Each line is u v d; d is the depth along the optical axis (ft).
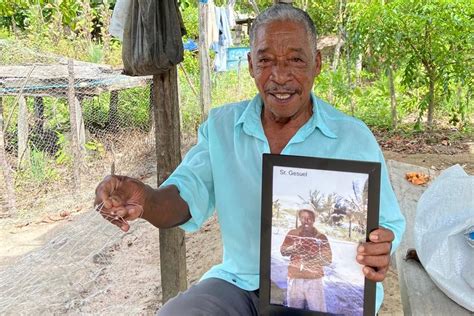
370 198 5.36
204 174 6.51
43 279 14.17
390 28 27.71
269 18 5.95
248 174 6.38
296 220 5.58
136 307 13.16
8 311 12.47
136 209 5.32
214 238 16.96
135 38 10.00
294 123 6.36
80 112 25.55
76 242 16.93
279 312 5.78
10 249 17.46
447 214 7.64
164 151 10.91
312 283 5.63
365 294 5.50
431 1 27.27
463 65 27.30
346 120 6.38
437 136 28.25
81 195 22.13
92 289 13.98
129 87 27.12
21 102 23.77
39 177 23.13
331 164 5.41
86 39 36.94
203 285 6.41
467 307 6.95
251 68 6.41
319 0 47.19
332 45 43.83
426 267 7.34
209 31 30.58
